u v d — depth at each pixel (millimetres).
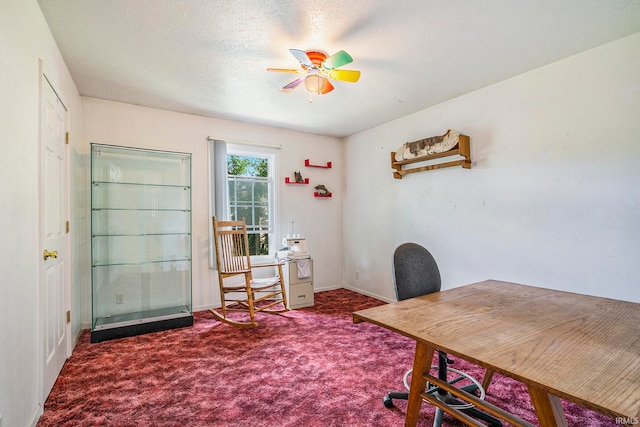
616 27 1953
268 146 4148
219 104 3312
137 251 3285
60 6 1729
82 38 2059
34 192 1601
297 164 4414
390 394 1800
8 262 1279
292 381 2047
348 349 2549
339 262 4785
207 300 3697
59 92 2160
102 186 3113
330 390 1940
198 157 3674
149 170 3352
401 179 3795
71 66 2451
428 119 3436
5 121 1262
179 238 3498
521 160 2617
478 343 1014
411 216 3662
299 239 3908
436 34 2039
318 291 4562
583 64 2258
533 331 1122
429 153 3225
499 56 2324
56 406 1772
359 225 4484
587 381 774
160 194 3404
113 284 3164
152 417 1678
